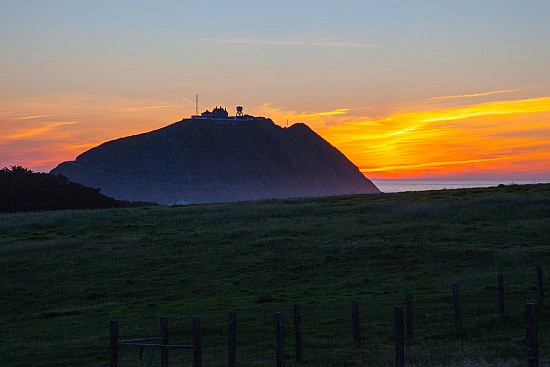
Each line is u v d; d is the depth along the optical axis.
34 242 92.12
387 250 77.44
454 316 48.38
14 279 75.19
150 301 63.28
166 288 68.12
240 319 51.16
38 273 77.00
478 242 80.38
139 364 39.41
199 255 80.75
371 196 134.50
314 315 51.34
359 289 62.62
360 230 90.75
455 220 96.69
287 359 38.94
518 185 135.88
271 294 62.62
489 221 94.75
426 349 39.34
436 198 120.94
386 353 38.59
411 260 73.25
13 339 49.41
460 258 72.69
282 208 114.69
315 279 68.50
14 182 190.12
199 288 67.25
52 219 112.44
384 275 68.19
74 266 79.06
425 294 57.06
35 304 66.06
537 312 47.97
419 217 100.00
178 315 54.03
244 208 117.25
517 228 87.31
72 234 100.38
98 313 58.06
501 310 47.09
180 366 38.62
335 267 72.69
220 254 80.69
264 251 81.06
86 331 50.44
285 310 53.53
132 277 73.56
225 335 46.81
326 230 92.12
